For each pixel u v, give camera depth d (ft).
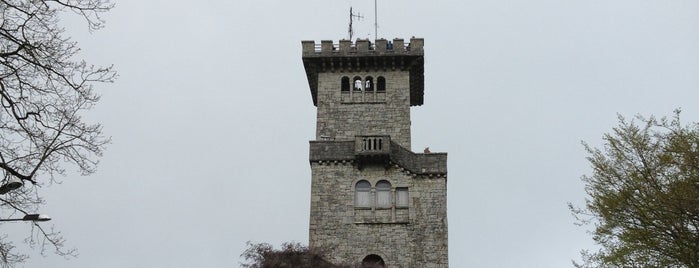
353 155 190.19
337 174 189.37
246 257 156.04
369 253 181.06
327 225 184.14
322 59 204.13
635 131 99.71
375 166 189.78
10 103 60.70
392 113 200.85
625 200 95.76
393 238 182.50
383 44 205.36
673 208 91.25
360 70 206.28
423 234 182.60
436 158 189.67
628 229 96.32
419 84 219.00
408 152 190.49
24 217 64.34
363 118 200.54
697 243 90.43
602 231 98.89
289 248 158.20
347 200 186.70
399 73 205.46
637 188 95.61
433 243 181.68
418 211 184.85
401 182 188.03
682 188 90.99
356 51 204.74
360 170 189.57
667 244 92.89
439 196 186.39
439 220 183.73
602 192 99.25
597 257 101.19
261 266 153.99
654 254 95.25
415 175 188.44
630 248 95.76
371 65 205.46
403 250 181.16
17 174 61.36
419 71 209.56
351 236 182.91
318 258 158.51
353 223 184.14
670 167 95.14
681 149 94.68
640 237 94.12
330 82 204.95
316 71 207.62
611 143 100.73
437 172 188.14
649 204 94.12
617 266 99.09
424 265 179.63
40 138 62.54
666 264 94.12
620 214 96.73
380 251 181.27
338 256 180.75
